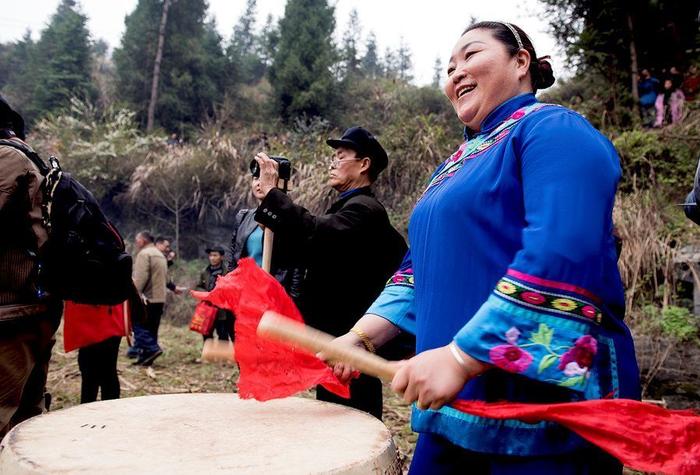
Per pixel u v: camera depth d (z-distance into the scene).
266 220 2.09
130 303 2.63
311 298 2.20
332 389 1.52
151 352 5.80
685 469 0.89
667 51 6.91
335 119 15.33
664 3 6.79
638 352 3.75
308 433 1.26
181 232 11.27
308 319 2.20
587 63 7.04
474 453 1.15
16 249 2.10
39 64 24.23
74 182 2.30
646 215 4.54
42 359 2.33
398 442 3.44
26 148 2.23
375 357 1.14
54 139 13.75
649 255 4.30
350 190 2.39
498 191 1.11
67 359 5.84
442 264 1.14
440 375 0.97
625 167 5.45
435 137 8.50
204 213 11.05
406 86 15.13
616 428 0.93
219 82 19.19
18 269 2.10
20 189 2.11
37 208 2.15
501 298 0.97
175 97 18.05
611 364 1.02
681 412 0.96
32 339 2.16
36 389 2.35
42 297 2.16
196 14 19.33
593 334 1.00
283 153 10.07
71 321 3.09
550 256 0.95
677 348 3.63
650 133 5.68
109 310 3.14
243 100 18.78
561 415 0.96
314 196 8.25
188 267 10.45
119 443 1.15
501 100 1.25
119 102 17.72
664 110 6.41
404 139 8.66
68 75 20.94
